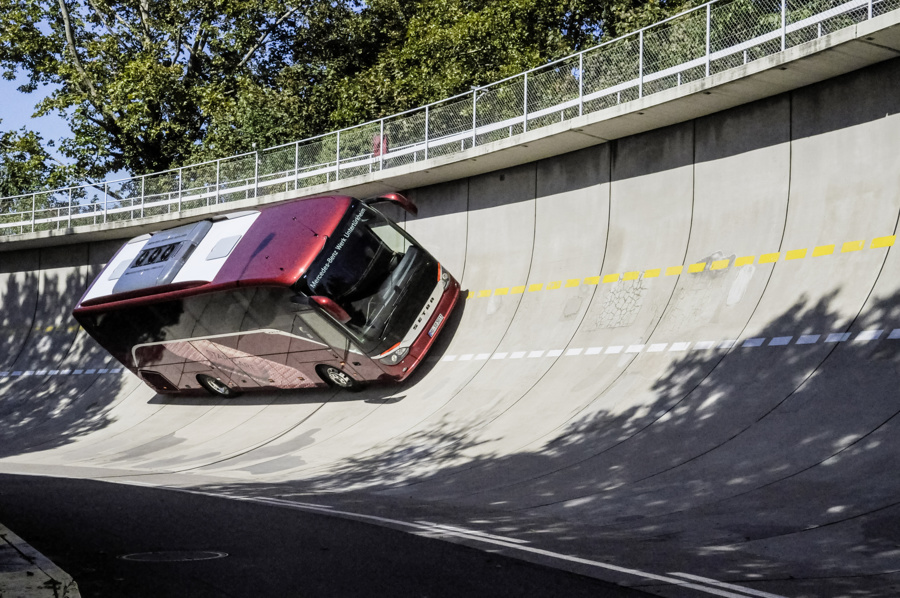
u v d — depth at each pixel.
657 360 18.55
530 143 22.95
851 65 17.81
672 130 21.50
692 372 17.39
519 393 20.17
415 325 22.75
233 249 22.23
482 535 10.63
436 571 8.01
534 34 36.03
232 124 39.03
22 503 12.31
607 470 14.94
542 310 22.67
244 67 44.12
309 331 21.38
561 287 22.73
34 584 7.28
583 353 20.45
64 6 44.31
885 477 11.85
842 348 15.46
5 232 37.41
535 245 24.09
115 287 24.78
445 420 20.39
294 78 42.81
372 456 19.44
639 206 21.92
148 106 42.28
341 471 18.61
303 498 14.65
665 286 20.25
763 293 17.98
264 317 21.72
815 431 13.86
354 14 44.78
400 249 22.53
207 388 27.27
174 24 43.09
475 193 26.05
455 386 21.92
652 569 8.75
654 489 13.51
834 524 10.70
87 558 8.33
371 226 22.02
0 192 43.94
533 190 24.56
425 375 23.22
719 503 12.32
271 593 7.00
